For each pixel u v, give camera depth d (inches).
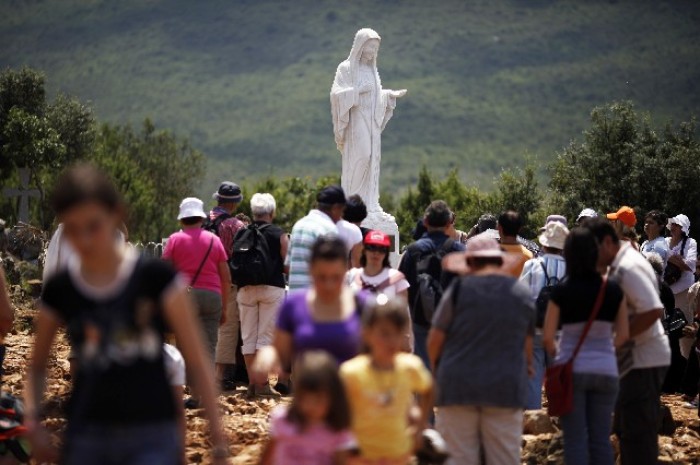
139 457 544.7
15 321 1781.5
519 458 796.6
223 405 1143.0
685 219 1562.5
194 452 954.7
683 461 1005.2
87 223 537.3
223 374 1305.4
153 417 549.6
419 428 692.1
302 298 706.8
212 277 1137.4
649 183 3011.8
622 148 3095.5
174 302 553.6
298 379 600.1
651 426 901.2
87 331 544.1
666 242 1520.7
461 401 774.5
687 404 1327.5
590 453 845.8
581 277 839.7
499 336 774.5
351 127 1957.4
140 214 4847.4
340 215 1070.4
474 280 783.7
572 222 3083.2
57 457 591.5
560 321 850.1
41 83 3939.5
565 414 839.7
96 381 545.3
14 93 3890.3
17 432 786.8
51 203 543.2
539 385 1081.4
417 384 681.6
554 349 844.0
